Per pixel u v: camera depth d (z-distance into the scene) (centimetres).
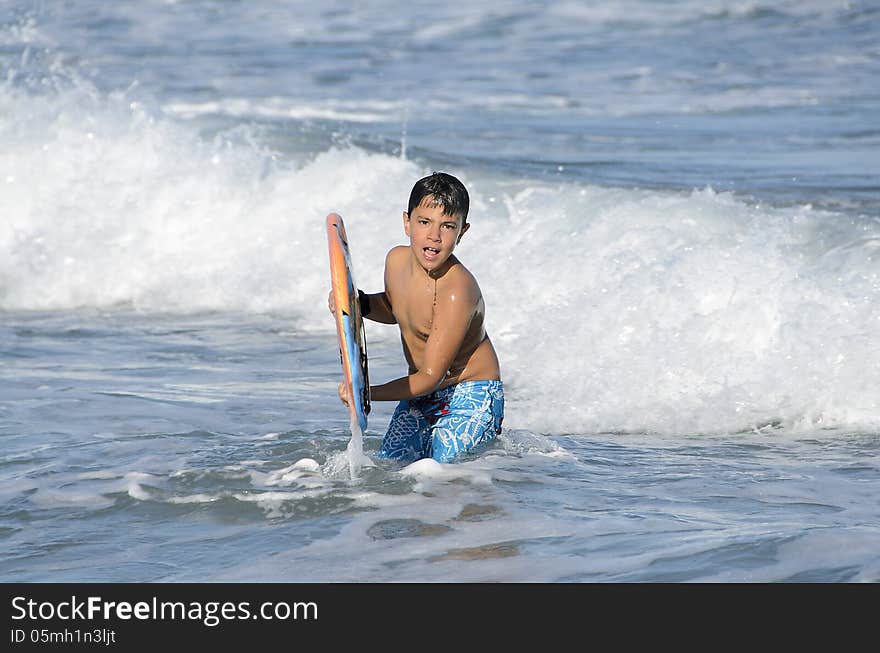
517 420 2367
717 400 2403
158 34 9588
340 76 8175
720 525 1611
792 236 3188
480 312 1942
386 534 1608
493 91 7712
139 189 4294
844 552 1480
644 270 2955
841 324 2538
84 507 1755
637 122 6556
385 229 3866
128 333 3394
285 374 2830
